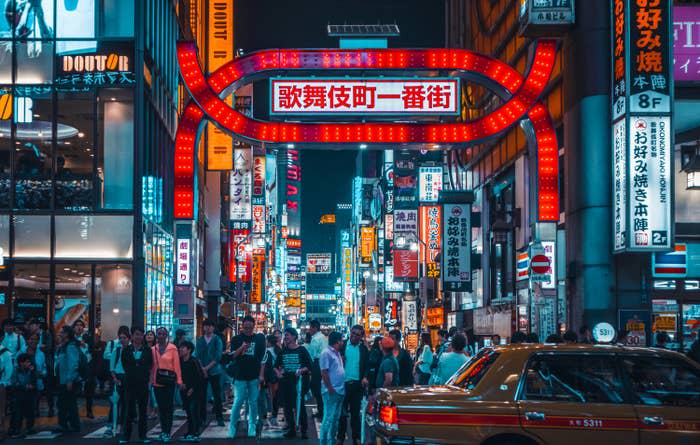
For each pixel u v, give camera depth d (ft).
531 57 73.41
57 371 55.62
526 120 73.05
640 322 70.54
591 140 71.82
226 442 51.55
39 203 90.12
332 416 44.57
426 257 164.76
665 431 29.53
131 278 89.92
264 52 71.97
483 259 134.92
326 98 71.31
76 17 91.15
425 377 60.49
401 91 71.46
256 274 220.64
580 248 72.54
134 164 90.43
